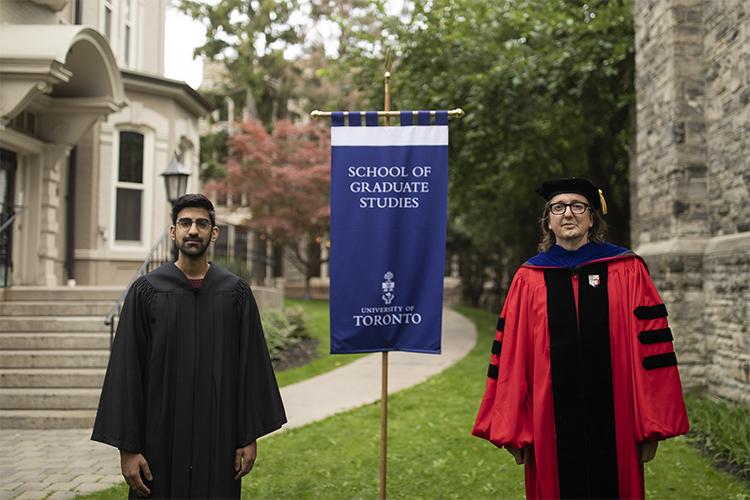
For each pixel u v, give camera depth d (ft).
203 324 10.00
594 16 37.11
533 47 39.01
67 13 36.47
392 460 17.62
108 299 29.68
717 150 24.39
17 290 29.58
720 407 21.31
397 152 13.20
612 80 35.96
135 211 40.27
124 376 9.54
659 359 9.88
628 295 10.17
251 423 10.04
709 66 24.89
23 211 33.63
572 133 41.16
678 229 25.22
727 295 23.07
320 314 54.03
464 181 47.16
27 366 24.29
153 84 40.16
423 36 42.04
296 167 71.31
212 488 9.64
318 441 19.31
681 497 14.75
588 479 9.75
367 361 35.17
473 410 23.11
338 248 13.07
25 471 16.79
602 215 10.99
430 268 13.14
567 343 10.07
